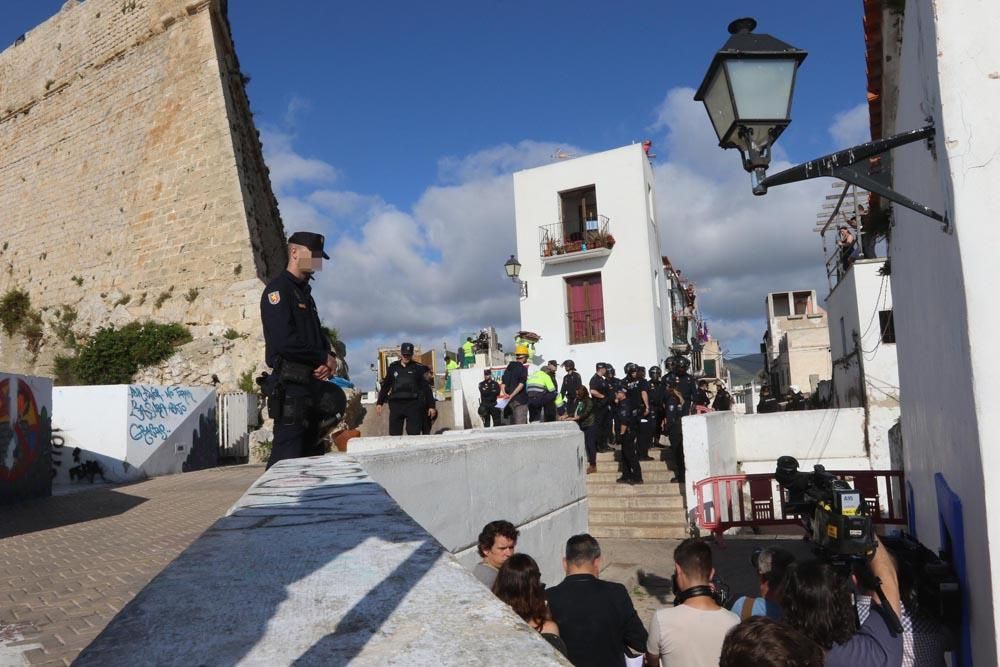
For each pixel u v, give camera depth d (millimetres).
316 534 2105
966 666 4539
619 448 17234
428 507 4711
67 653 3154
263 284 24297
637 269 26672
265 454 21703
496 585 4074
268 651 1201
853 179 4570
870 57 6453
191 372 23484
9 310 30000
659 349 27172
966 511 4527
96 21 30172
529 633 1286
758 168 4828
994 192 4086
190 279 25312
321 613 1393
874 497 11547
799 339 38688
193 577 1641
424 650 1203
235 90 27969
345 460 4148
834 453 16312
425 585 1563
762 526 12688
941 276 4891
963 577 4613
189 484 13961
